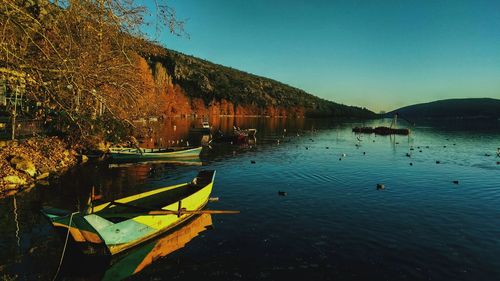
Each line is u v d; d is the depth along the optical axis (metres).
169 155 36.03
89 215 12.11
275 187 24.25
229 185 24.77
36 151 26.12
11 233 14.50
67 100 12.68
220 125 104.44
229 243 14.24
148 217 13.84
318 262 12.73
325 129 102.56
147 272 11.84
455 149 52.34
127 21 12.21
